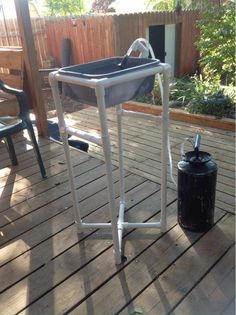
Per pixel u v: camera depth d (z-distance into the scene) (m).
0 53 2.91
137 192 2.10
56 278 1.48
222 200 1.97
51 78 1.39
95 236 1.74
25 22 2.64
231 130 3.11
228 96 3.64
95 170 2.41
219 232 1.71
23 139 3.04
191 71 6.05
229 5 4.29
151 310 1.31
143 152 2.71
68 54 5.49
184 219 1.71
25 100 2.21
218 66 4.44
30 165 2.55
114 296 1.38
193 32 5.75
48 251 1.65
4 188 2.24
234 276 1.44
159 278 1.45
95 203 2.01
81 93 1.33
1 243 1.72
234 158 2.55
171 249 1.61
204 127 3.25
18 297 1.40
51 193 2.15
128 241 1.68
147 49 1.58
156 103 3.83
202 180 1.57
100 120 1.24
